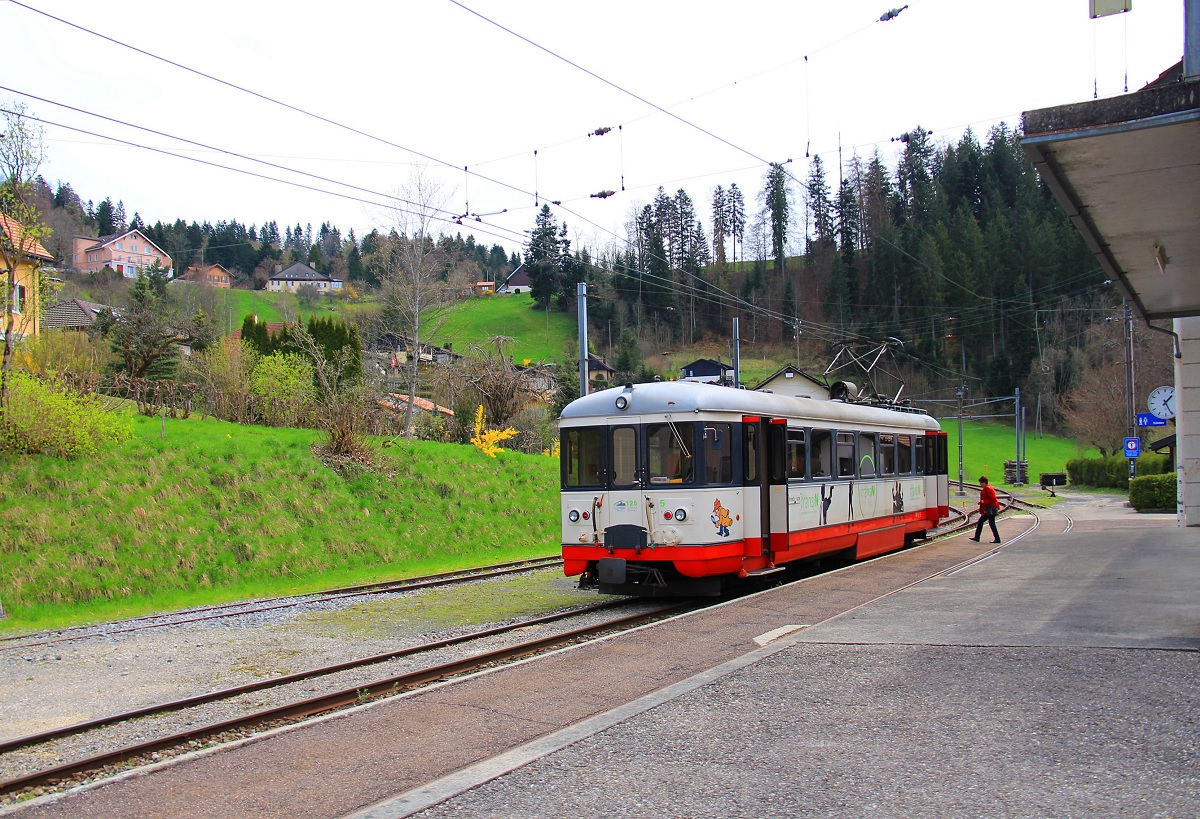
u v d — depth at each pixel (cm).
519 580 1872
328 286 13900
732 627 1075
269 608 1512
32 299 2200
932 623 1030
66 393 2053
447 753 639
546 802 532
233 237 14812
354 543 2162
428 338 4500
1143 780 525
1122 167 937
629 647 984
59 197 13462
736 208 9062
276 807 547
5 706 891
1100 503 4066
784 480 1501
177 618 1416
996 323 7044
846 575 1541
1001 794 513
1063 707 674
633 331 7688
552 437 4038
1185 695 692
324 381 2938
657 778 563
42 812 552
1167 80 1148
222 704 870
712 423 1370
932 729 637
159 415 2591
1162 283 1546
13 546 1689
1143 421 2872
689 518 1338
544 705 759
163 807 554
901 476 2097
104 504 1886
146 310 3438
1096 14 920
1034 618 1038
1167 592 1212
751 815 500
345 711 756
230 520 2017
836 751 600
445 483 2669
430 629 1295
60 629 1366
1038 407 7269
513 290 13388
